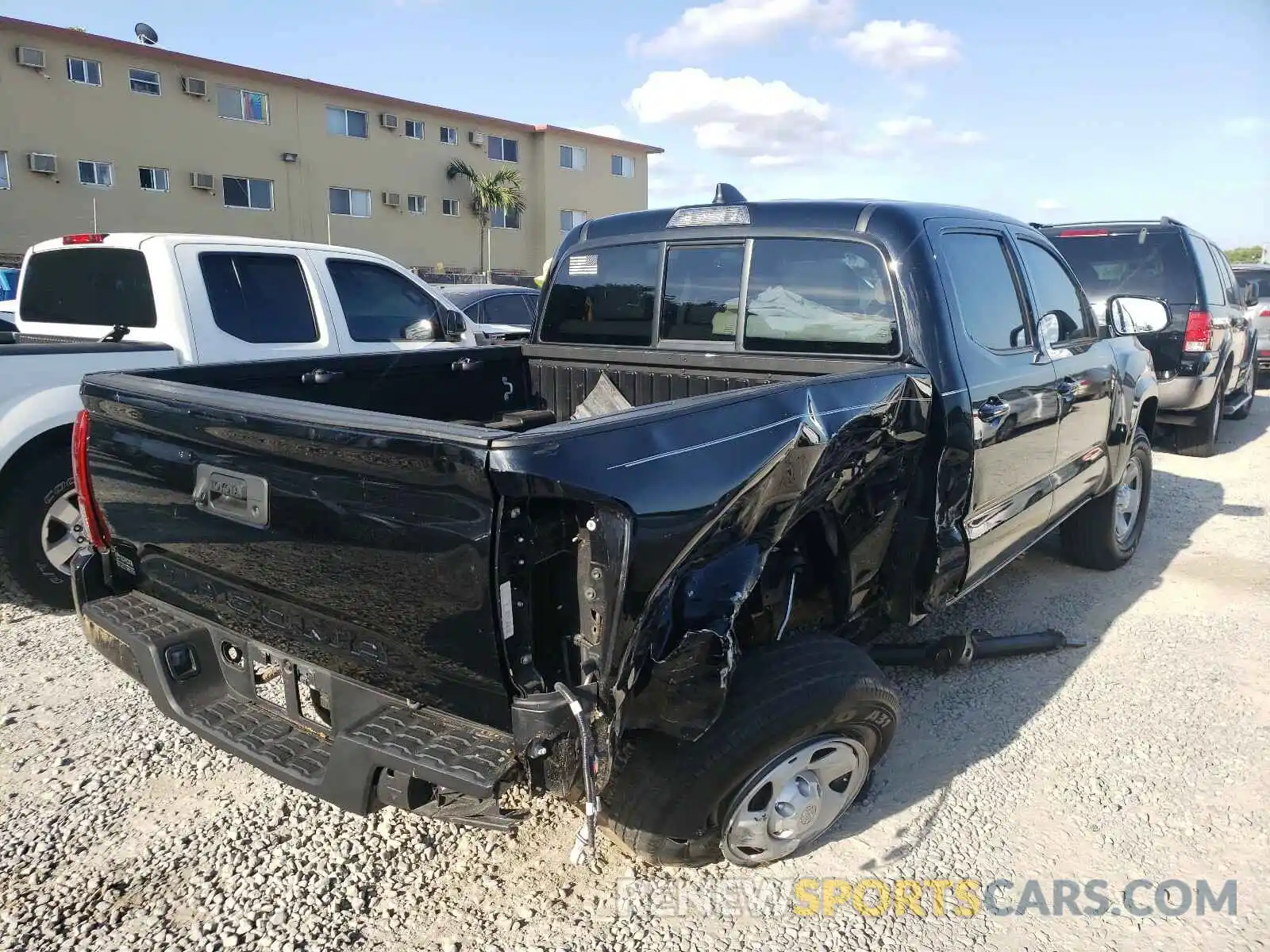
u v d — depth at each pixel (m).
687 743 2.42
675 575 2.18
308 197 31.09
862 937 2.53
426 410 4.04
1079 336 4.57
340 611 2.26
